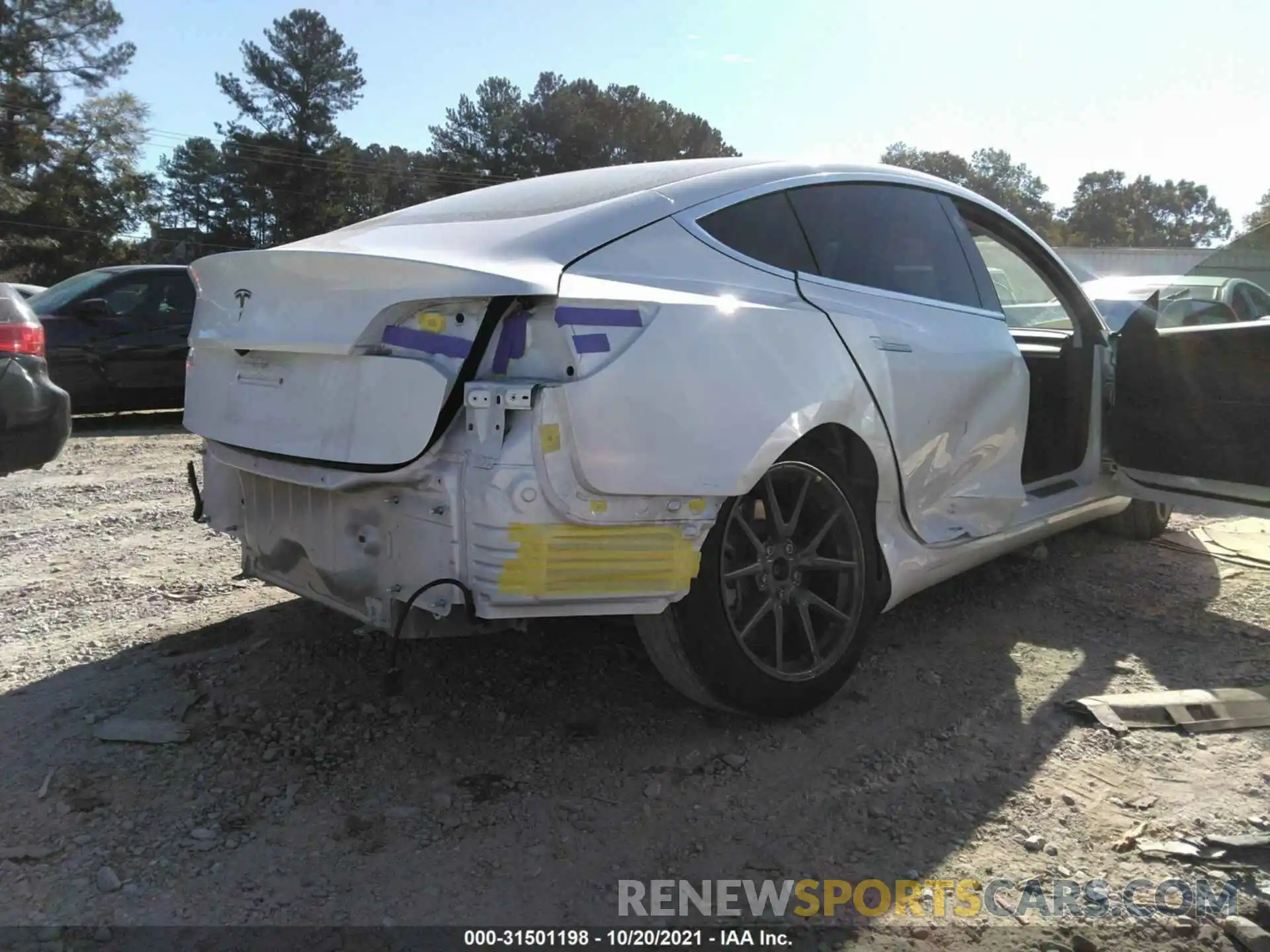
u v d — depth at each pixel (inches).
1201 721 120.6
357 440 98.2
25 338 173.2
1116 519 199.9
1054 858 94.3
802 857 94.1
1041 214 3506.4
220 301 119.0
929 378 128.9
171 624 149.3
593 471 93.3
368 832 96.4
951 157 3036.4
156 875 89.4
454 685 127.8
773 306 112.1
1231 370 148.9
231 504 123.8
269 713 119.8
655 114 2513.5
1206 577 176.2
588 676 131.1
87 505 230.5
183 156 2546.8
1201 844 96.0
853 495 120.6
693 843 96.0
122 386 369.1
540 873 91.0
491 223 117.0
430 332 94.9
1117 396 166.7
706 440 100.1
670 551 99.3
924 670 135.5
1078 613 158.2
